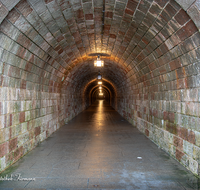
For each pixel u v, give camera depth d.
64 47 6.50
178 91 4.43
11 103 4.25
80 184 3.38
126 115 12.78
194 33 3.18
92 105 31.19
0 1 2.73
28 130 5.32
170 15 3.41
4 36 3.42
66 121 11.38
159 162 4.50
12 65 4.15
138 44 5.71
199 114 3.53
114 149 5.65
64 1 3.88
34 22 3.93
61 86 9.70
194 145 3.72
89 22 5.24
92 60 10.36
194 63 3.56
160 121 5.75
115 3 4.13
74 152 5.34
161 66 5.20
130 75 9.64
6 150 4.06
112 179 3.58
